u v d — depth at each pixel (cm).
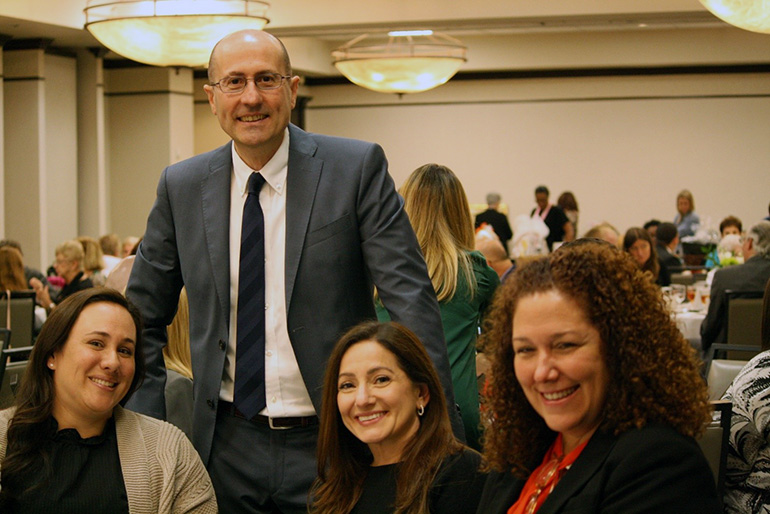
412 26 932
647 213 1495
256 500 228
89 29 663
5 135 1008
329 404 201
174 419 272
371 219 227
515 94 1516
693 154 1476
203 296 233
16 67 997
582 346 140
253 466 228
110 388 216
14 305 603
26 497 210
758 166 1459
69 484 212
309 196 227
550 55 1396
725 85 1456
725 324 535
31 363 217
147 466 219
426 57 947
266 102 219
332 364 200
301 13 939
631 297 140
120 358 218
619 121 1492
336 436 201
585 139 1503
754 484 222
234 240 231
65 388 216
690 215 1228
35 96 994
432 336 220
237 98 219
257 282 228
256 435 229
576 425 142
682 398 137
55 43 1034
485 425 168
